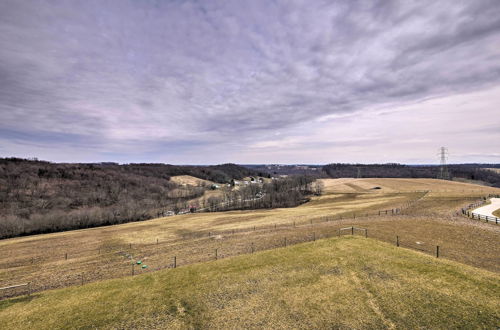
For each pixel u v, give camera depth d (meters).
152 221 85.12
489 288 18.03
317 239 35.28
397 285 19.52
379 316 16.11
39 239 64.25
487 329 14.15
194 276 23.89
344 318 16.17
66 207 111.69
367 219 47.47
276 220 60.66
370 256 25.48
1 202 106.31
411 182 122.94
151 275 25.09
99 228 79.44
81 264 35.50
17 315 18.91
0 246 57.59
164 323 16.77
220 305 18.52
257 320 16.53
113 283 23.78
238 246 35.56
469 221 38.38
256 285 21.17
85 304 19.81
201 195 155.25
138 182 170.00
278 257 27.33
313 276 22.09
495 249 26.80
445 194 75.25
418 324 15.09
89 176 161.75
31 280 29.62
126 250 42.81
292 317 16.62
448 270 21.28
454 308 16.19
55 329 16.72
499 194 70.94
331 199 101.25
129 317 17.66
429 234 33.56
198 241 43.34
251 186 155.75
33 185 131.50
